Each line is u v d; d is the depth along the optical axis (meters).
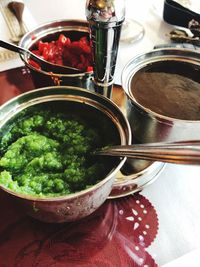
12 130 0.18
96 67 0.18
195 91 0.21
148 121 0.19
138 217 0.17
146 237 0.17
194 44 0.28
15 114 0.17
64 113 0.19
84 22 0.25
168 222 0.17
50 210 0.14
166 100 0.20
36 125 0.18
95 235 0.17
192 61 0.22
